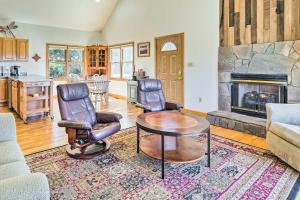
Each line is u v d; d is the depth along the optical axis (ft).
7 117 6.98
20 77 19.27
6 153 5.94
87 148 10.32
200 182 7.55
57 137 12.32
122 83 27.40
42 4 22.90
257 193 6.89
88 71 29.60
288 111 9.61
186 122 9.08
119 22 26.40
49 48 26.53
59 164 8.89
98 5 25.34
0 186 3.25
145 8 22.52
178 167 8.64
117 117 10.43
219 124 14.30
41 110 16.06
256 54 14.01
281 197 6.66
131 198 6.65
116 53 28.04
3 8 21.98
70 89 10.40
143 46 23.25
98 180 7.69
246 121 13.01
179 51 19.44
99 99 25.43
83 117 10.48
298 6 12.24
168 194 6.85
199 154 8.66
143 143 9.89
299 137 7.95
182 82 19.45
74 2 23.79
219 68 16.24
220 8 15.97
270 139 9.66
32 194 3.29
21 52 23.67
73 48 28.37
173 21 19.66
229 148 10.57
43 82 15.98
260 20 13.84
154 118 9.81
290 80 12.62
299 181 7.57
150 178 7.82
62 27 27.14
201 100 18.02
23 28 24.39
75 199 6.60
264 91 14.10
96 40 30.07
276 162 9.05
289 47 12.53
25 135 12.65
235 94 15.44
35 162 9.04
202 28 17.35
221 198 6.64
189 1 18.10
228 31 15.62
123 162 9.08
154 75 22.21
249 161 9.16
